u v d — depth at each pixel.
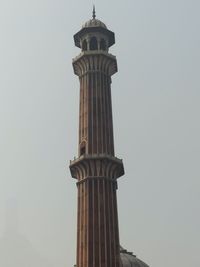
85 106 75.06
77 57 79.69
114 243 64.06
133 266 85.38
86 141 71.38
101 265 61.53
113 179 69.38
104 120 73.31
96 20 83.81
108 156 69.12
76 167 70.50
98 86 76.25
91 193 66.81
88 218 65.00
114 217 66.19
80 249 63.69
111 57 79.44
